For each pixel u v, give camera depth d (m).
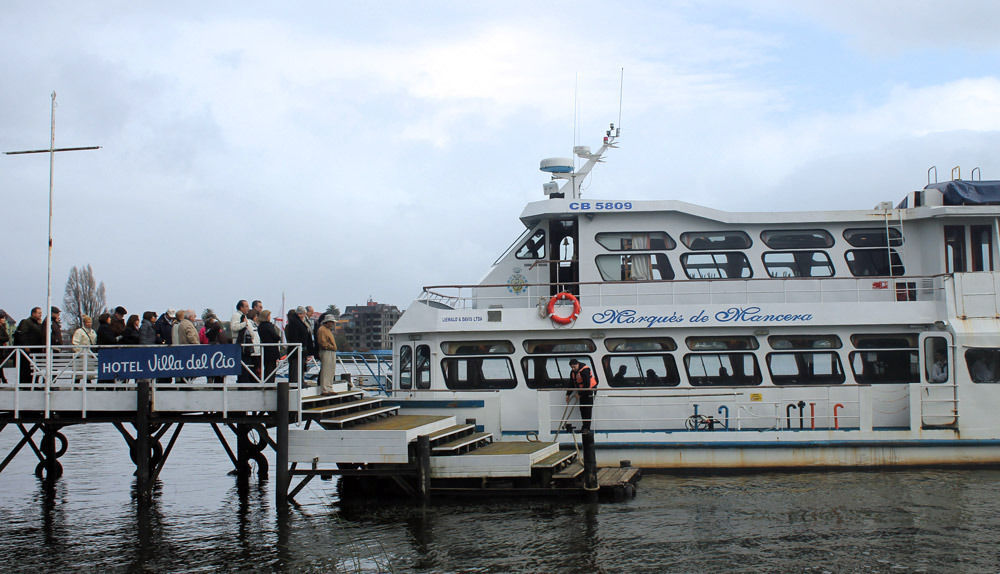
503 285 22.62
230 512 19.61
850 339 22.23
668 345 22.42
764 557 15.41
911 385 21.44
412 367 23.25
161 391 19.39
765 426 21.94
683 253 23.41
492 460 19.06
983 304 21.66
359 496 20.69
